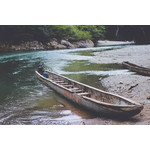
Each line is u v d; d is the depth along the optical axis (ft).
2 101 28.43
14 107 25.73
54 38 145.18
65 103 26.48
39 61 73.72
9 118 22.11
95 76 43.62
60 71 51.83
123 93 29.48
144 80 35.01
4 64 67.77
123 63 55.52
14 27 124.26
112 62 64.28
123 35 220.84
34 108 25.03
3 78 45.27
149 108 22.72
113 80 37.78
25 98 29.45
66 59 77.41
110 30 232.53
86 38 166.71
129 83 34.12
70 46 144.87
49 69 55.62
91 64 62.44
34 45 128.77
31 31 131.95
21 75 48.26
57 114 22.71
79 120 20.74
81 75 45.39
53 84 32.60
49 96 29.89
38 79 42.45
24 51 114.83
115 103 22.22
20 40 127.24
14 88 35.68
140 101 25.34
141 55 74.49
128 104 20.20
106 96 23.59
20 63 69.56
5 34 124.16
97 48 129.59
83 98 23.57
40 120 21.22
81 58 78.95
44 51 113.19
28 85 37.35
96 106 21.44
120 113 19.38
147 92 28.78
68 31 151.12
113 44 173.06
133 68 48.24
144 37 167.63
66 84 33.58
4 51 115.03
